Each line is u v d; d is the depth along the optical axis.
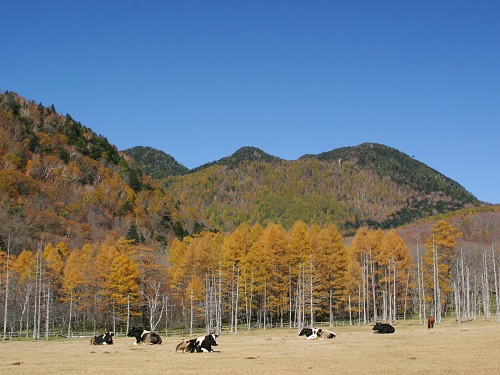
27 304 67.12
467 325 54.59
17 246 102.06
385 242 78.19
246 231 92.44
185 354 28.84
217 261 75.44
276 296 75.81
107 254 75.19
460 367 19.92
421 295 71.75
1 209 115.56
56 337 66.00
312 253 74.56
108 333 41.31
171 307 78.19
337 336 43.69
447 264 75.75
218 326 64.00
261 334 58.12
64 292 72.75
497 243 127.88
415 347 29.39
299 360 24.08
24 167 155.62
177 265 80.62
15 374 20.00
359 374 18.69
